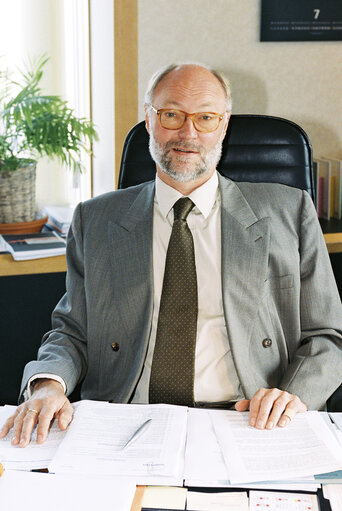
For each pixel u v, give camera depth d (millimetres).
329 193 2525
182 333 1392
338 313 1512
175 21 2387
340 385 1448
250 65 2496
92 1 2436
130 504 929
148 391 1413
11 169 2311
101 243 1503
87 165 2666
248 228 1475
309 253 1522
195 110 1438
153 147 1486
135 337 1441
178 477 1000
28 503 928
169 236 1480
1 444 1113
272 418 1170
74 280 1541
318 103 2592
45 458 1063
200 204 1482
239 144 1741
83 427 1147
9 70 2568
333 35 2498
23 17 2539
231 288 1422
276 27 2451
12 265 2119
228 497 953
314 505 934
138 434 1109
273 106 2561
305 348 1473
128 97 2367
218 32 2438
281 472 1008
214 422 1178
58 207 2590
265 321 1448
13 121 2373
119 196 1570
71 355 1452
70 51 2625
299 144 1750
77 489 959
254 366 1432
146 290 1431
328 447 1077
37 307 2262
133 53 2336
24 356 2295
